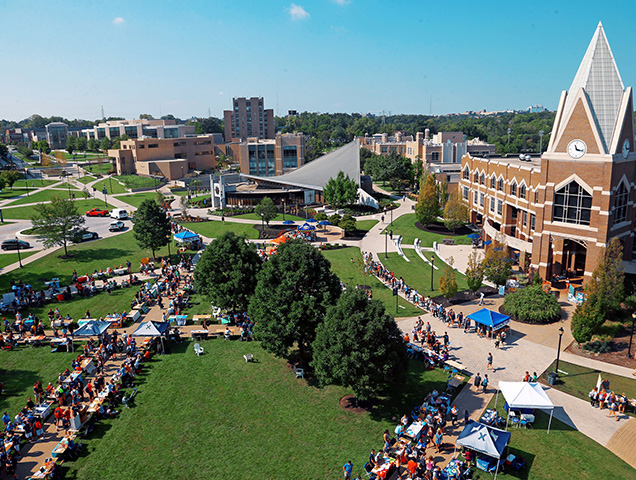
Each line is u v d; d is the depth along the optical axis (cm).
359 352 3142
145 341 4603
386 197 13262
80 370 3897
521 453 2986
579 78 5447
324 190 11281
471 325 4922
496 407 3478
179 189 14938
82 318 5109
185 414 3438
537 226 5872
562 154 5506
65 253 7462
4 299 5334
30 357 4272
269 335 3712
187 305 5478
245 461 2956
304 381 3875
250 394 3684
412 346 4291
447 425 3284
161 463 2947
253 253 4825
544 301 4981
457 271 6719
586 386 3747
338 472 2845
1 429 3278
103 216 10794
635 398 3531
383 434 3203
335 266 7050
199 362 4178
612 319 4825
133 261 7325
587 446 3050
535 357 4219
